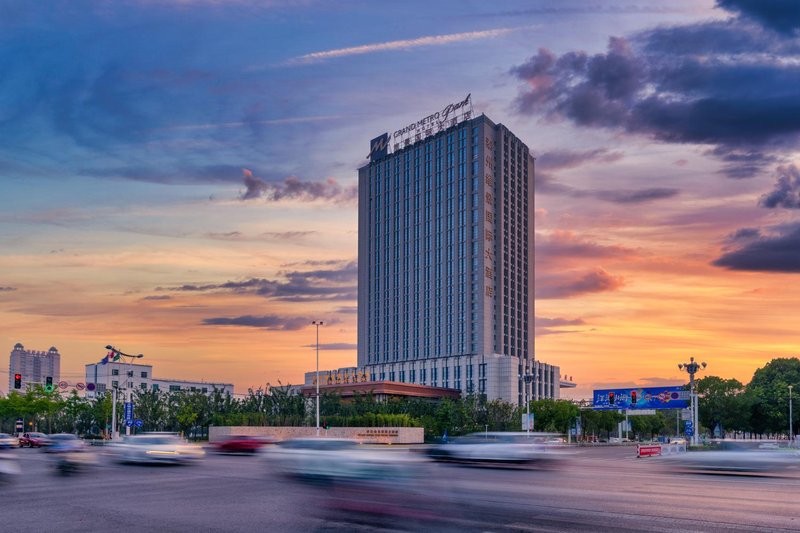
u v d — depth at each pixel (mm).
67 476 29844
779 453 37531
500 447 39031
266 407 92188
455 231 168000
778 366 123250
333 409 100188
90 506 19578
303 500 20609
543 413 107188
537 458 38938
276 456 28594
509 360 152875
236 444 53375
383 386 133250
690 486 25766
